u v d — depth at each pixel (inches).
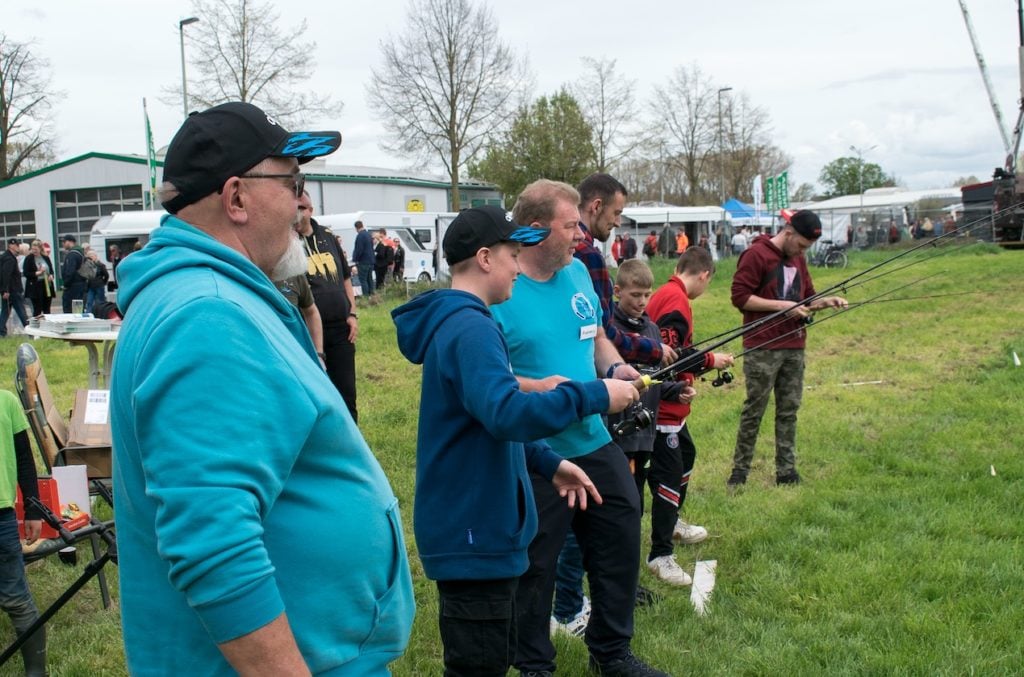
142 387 57.4
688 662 149.2
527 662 133.0
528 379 124.6
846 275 815.1
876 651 150.2
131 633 63.7
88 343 226.5
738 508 224.5
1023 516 212.8
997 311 577.0
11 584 141.6
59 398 359.9
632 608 138.5
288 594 64.4
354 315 230.1
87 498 181.9
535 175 1480.1
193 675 62.1
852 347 482.6
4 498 140.2
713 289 778.2
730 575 187.6
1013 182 760.3
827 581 177.0
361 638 69.6
